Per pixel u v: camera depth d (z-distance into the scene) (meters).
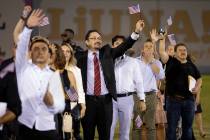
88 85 18.11
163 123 21.09
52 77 13.12
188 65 21.22
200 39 53.00
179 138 22.47
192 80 21.06
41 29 49.25
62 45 17.42
